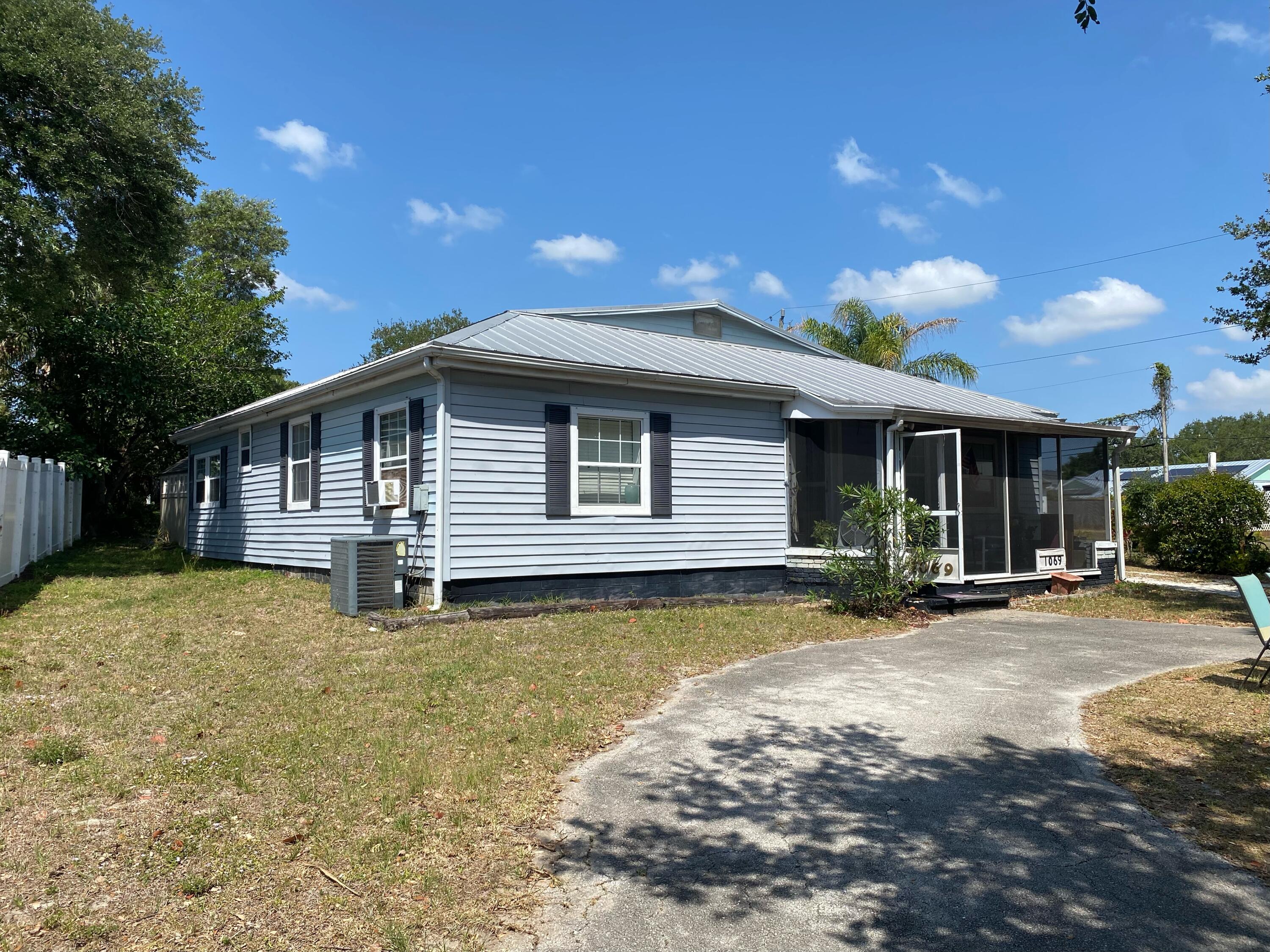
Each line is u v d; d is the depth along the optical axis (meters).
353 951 3.06
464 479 10.02
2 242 14.60
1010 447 14.02
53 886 3.41
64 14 14.82
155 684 6.57
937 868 3.73
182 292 23.03
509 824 4.16
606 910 3.38
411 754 5.03
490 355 9.84
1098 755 5.19
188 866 3.63
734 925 3.27
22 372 20.31
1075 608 12.34
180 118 17.02
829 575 11.23
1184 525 18.36
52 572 13.59
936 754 5.25
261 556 15.33
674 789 4.68
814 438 12.92
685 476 11.98
